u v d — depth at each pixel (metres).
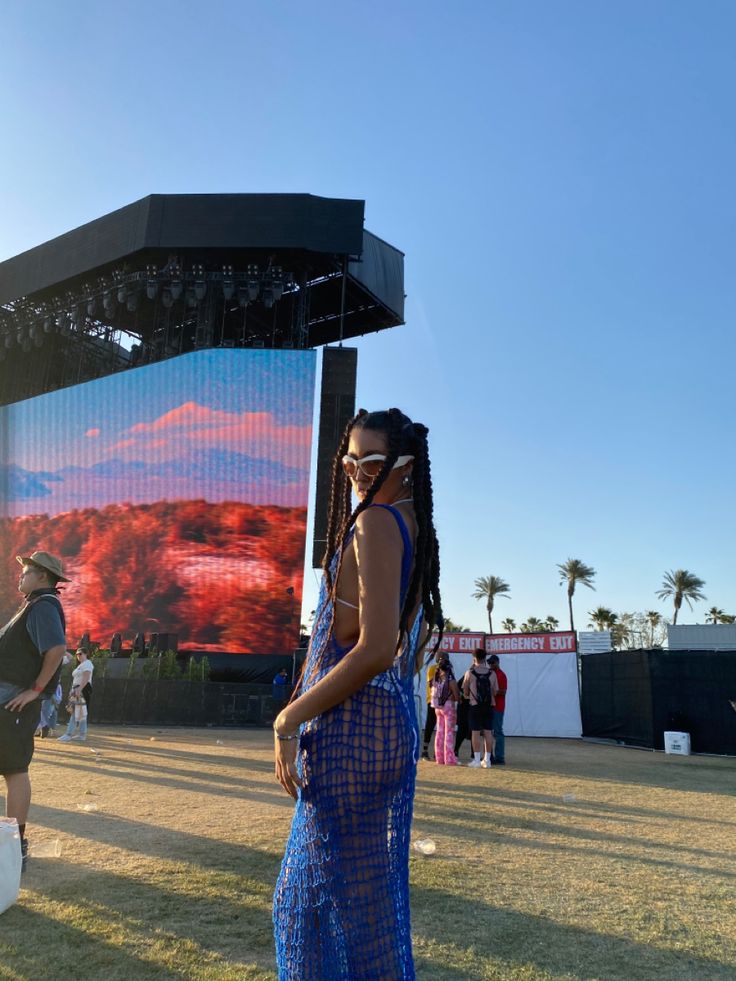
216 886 3.78
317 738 1.45
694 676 14.09
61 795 6.56
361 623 1.41
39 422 29.81
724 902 3.82
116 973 2.72
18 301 32.59
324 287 31.20
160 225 27.39
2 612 28.78
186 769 8.86
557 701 18.16
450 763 10.45
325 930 1.39
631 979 2.81
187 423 27.33
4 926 3.17
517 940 3.19
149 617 26.09
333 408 25.31
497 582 71.19
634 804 6.98
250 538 25.95
